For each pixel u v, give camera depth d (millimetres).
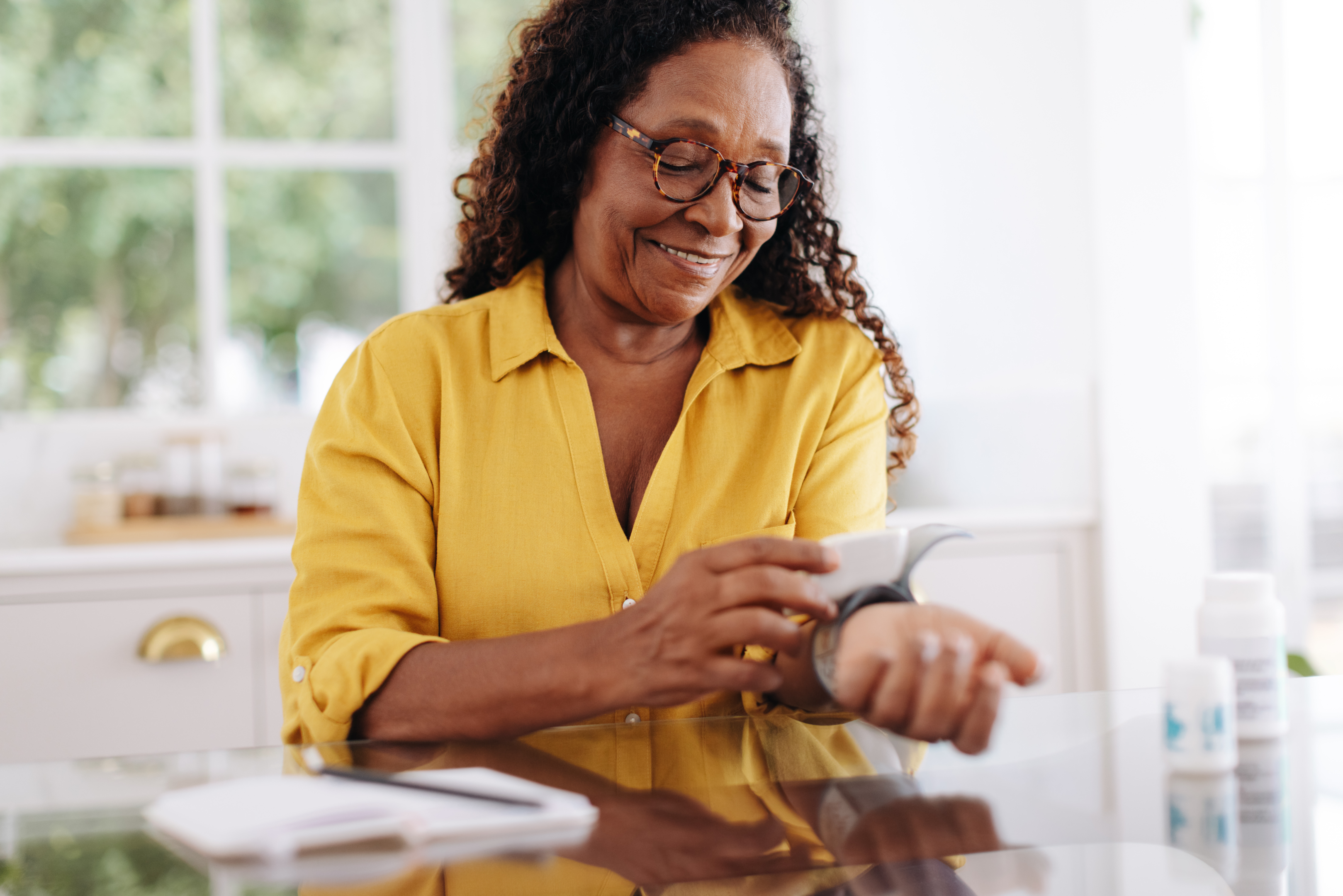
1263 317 2404
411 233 2623
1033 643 2143
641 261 1114
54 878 598
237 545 2039
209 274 2527
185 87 2506
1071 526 2150
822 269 1342
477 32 2648
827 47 2975
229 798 704
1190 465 2145
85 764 849
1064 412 2191
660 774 791
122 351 2504
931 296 2682
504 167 1234
